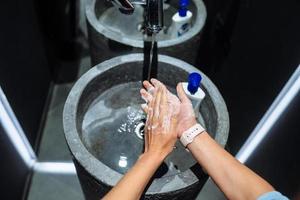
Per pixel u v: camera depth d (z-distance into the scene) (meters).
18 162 1.35
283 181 1.09
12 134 1.26
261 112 1.19
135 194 0.69
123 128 1.00
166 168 0.90
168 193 0.78
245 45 1.29
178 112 0.83
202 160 0.76
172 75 1.04
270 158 1.19
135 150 0.95
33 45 1.45
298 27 0.96
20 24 1.28
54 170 1.51
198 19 1.21
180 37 1.14
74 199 1.43
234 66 1.40
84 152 0.83
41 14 1.54
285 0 1.02
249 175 0.71
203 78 0.98
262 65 1.17
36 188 1.46
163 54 1.14
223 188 0.72
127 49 1.13
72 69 1.87
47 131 1.63
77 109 0.93
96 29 1.14
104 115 1.02
